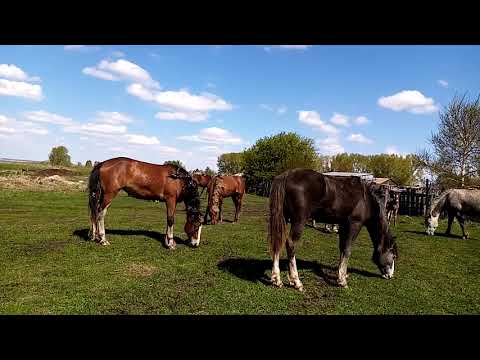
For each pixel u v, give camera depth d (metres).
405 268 8.30
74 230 11.27
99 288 5.97
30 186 28.69
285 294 6.11
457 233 14.94
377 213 7.05
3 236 9.88
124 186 9.18
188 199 9.59
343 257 6.82
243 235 11.94
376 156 58.38
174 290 6.07
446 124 27.02
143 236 10.74
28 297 5.42
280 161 45.62
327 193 6.47
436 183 27.28
